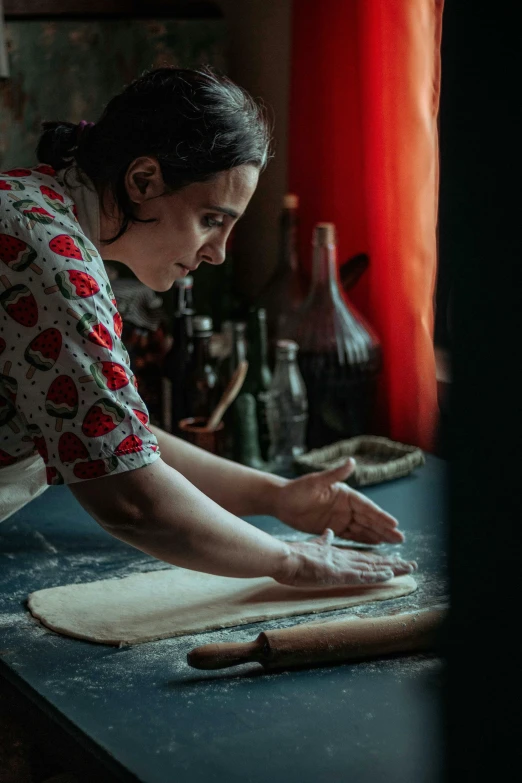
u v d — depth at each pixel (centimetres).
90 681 117
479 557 64
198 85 118
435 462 202
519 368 60
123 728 107
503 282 59
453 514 65
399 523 171
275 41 254
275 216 264
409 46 190
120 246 126
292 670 119
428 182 195
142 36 252
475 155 59
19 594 143
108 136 120
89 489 116
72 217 119
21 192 116
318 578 138
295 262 230
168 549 122
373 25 205
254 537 131
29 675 119
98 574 150
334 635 119
